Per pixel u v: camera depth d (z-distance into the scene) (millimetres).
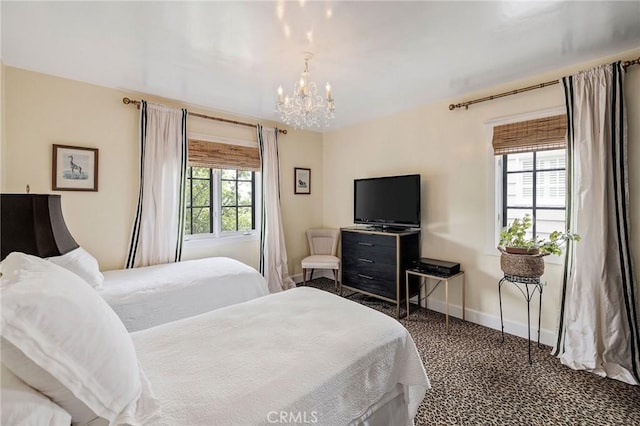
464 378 2094
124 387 844
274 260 4023
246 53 2213
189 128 3373
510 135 2740
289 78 2674
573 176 2318
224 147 3629
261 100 3258
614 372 2094
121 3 1630
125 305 2055
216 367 1119
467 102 2998
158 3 1635
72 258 1928
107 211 2854
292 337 1366
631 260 2141
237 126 3770
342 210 4473
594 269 2188
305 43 2072
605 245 2148
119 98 2920
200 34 1959
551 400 1862
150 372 1082
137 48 2143
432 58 2299
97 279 2094
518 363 2281
